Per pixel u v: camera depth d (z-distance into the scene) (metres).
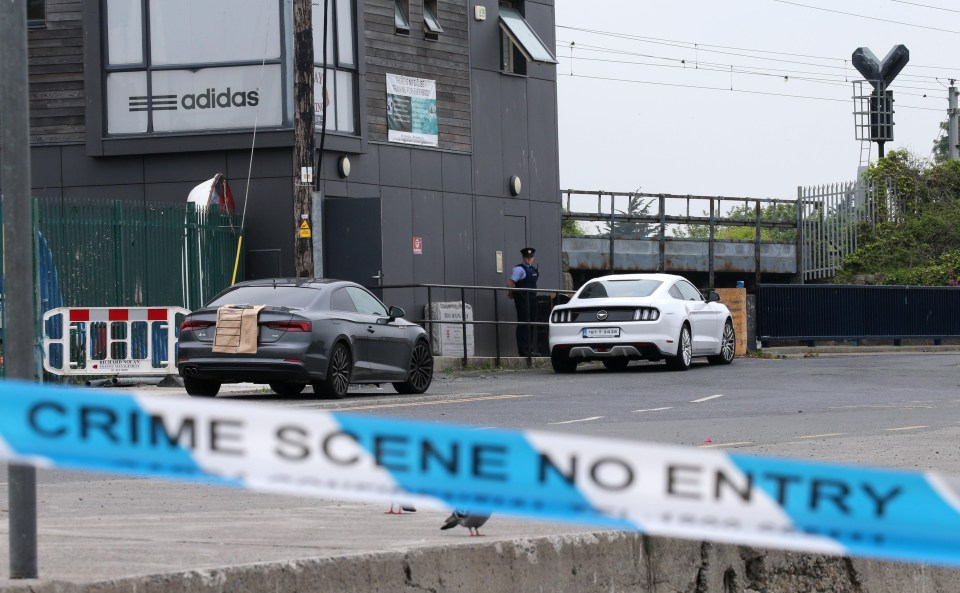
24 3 12.27
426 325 78.56
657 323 68.19
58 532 18.14
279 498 25.34
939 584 20.81
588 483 10.05
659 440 37.41
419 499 10.05
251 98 71.44
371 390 59.34
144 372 55.59
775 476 9.84
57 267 59.41
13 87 12.12
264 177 71.50
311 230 61.31
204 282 67.00
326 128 73.50
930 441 35.78
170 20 71.88
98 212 61.22
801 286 96.50
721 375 66.88
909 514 9.56
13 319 12.02
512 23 86.69
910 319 104.00
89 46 71.94
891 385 61.41
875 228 126.69
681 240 113.44
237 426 10.14
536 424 42.62
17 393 10.14
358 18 75.56
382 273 76.25
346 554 15.09
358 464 10.12
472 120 84.06
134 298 62.81
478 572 16.06
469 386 60.56
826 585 19.23
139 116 71.94
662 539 17.89
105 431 10.17
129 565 14.27
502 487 10.08
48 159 72.69
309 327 49.19
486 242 84.69
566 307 69.56
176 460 10.13
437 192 81.19
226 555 15.21
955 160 140.00
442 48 82.12
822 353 95.44
